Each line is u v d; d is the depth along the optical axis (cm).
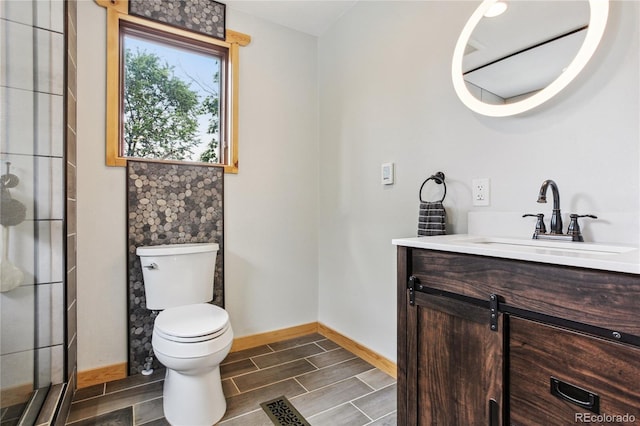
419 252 115
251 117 233
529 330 83
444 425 104
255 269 234
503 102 134
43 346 141
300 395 167
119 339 187
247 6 224
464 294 100
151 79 205
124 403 160
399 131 188
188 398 144
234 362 205
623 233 104
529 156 128
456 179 156
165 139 209
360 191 218
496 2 137
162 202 200
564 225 118
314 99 263
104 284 183
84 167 179
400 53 188
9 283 116
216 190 218
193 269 185
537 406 81
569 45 115
